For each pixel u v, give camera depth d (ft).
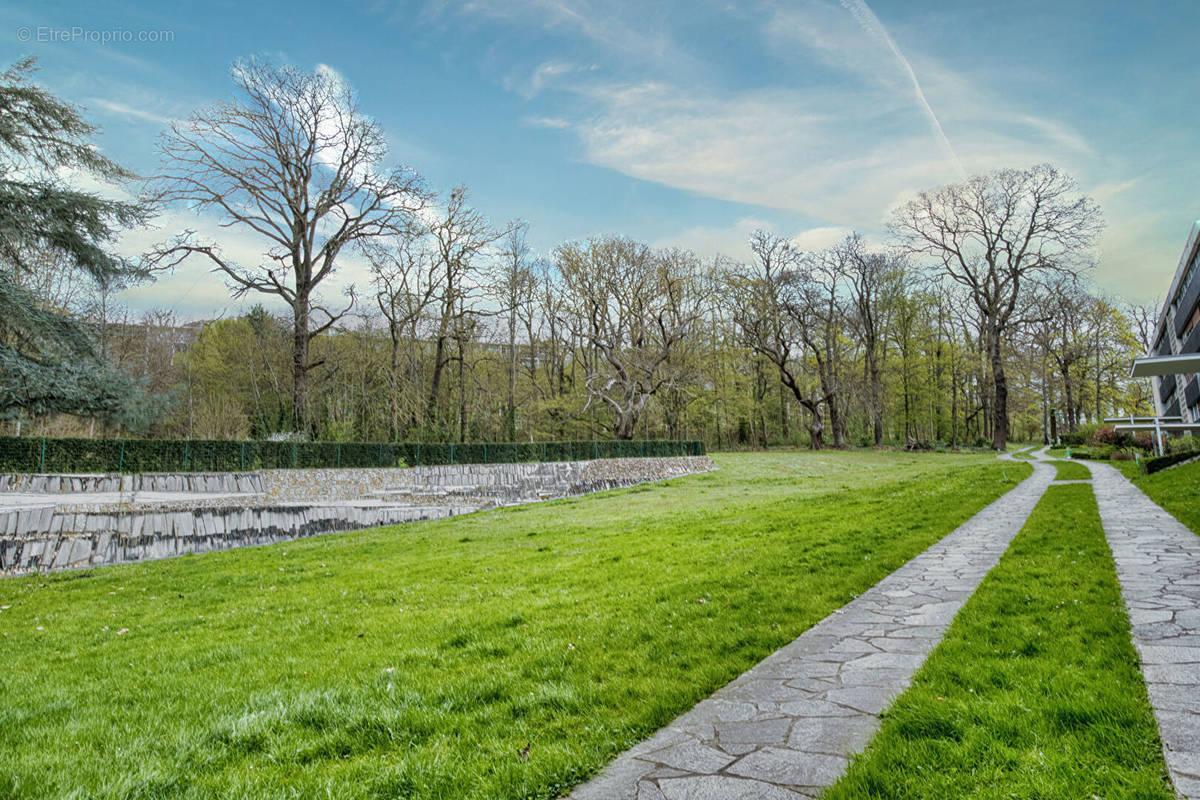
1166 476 62.80
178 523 50.70
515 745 12.51
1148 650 15.28
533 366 173.27
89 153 83.87
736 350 184.44
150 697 16.76
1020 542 31.30
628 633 19.76
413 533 58.34
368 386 147.43
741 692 14.78
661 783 10.75
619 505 80.64
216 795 11.06
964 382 204.85
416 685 16.24
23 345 83.92
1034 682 13.39
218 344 164.04
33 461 82.17
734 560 30.81
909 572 26.66
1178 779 9.47
